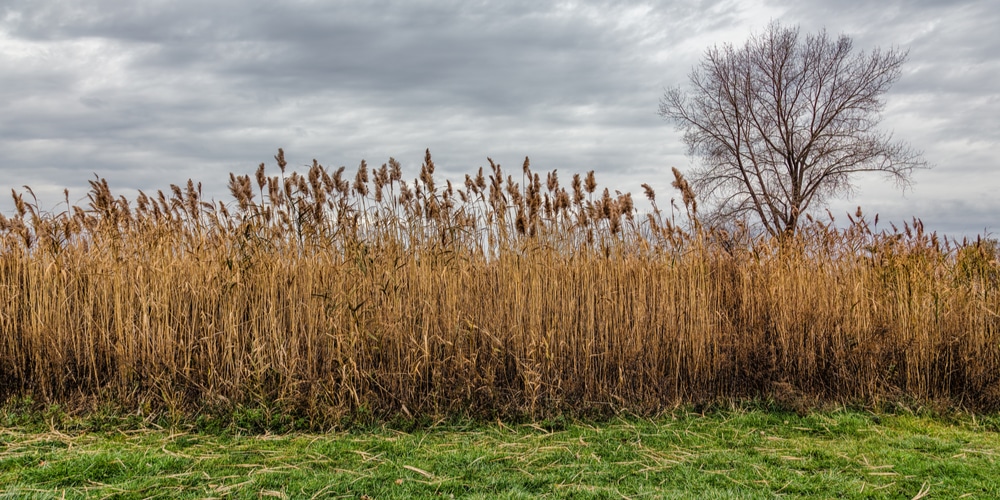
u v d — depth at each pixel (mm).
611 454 6227
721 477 5582
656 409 7852
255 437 6758
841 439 6949
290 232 8180
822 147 32094
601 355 8148
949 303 8766
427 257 8203
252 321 7703
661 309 8398
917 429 7316
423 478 5457
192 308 7996
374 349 7613
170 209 8656
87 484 5281
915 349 8484
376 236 8305
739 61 33812
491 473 5598
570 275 8297
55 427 7004
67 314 7988
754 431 7180
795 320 8727
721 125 33906
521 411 7449
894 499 5105
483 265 8445
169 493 5043
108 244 8266
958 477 5566
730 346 8516
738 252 9344
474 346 7801
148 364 7617
